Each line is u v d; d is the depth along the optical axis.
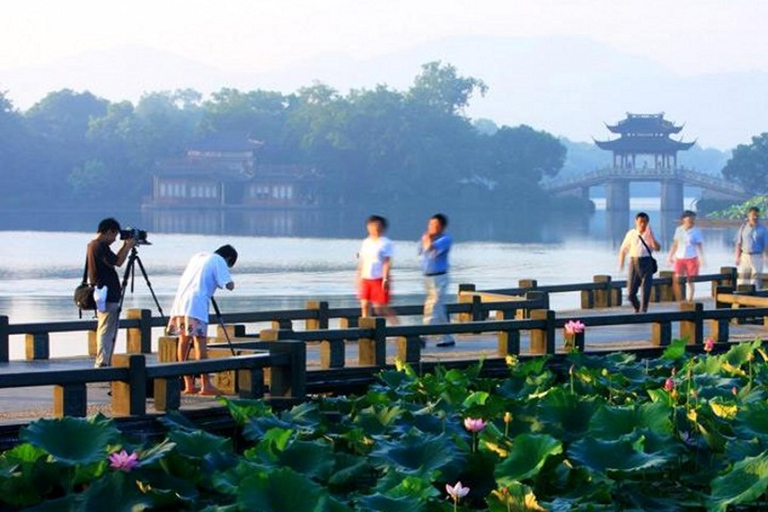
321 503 10.42
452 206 187.88
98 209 185.88
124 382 14.88
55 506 11.11
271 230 129.88
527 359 20.34
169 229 130.38
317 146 188.50
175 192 186.25
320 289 56.62
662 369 19.03
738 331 26.00
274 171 186.38
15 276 66.69
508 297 25.61
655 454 11.97
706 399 15.73
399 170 186.88
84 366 20.25
